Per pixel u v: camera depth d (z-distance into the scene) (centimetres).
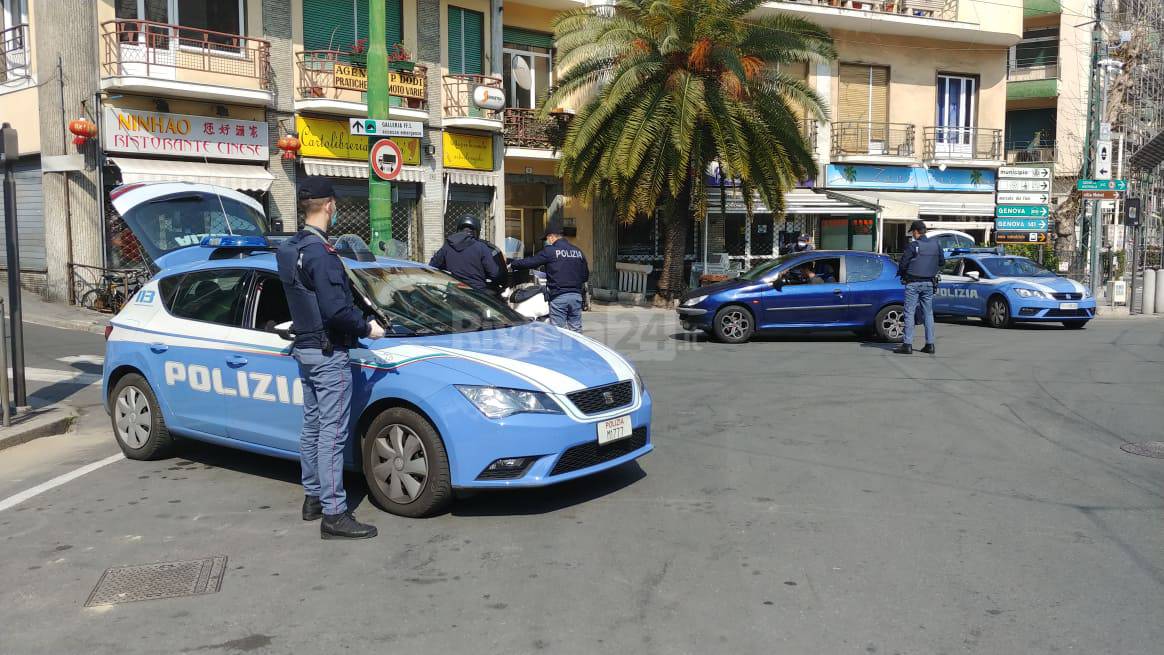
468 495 506
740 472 592
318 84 1767
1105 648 338
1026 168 2359
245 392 556
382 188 1158
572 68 1919
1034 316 1564
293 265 462
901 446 664
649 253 2333
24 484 577
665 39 1758
